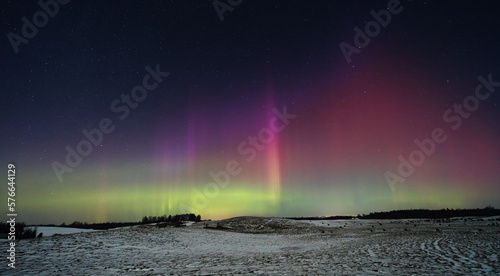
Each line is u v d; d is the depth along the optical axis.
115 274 10.54
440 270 10.12
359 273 9.97
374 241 23.28
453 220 57.72
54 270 10.94
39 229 34.06
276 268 11.61
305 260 13.90
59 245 17.61
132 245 20.39
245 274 10.28
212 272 10.87
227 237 30.94
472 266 10.73
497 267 10.45
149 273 10.74
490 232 27.95
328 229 43.56
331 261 13.13
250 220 55.03
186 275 10.24
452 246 16.89
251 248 22.00
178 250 19.53
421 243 19.23
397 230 36.72
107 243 20.25
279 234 37.94
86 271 11.01
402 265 11.37
